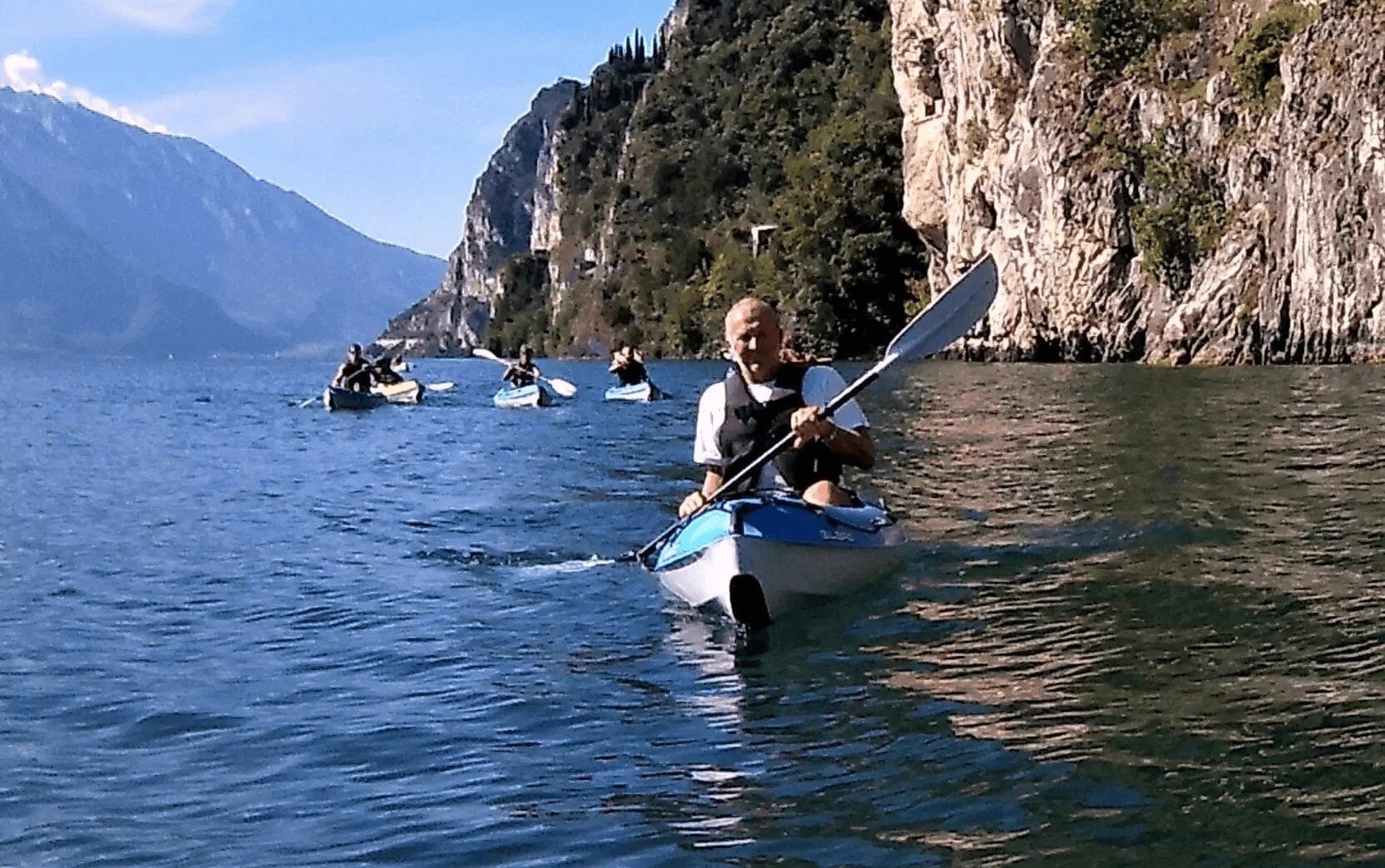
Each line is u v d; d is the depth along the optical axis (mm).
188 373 91875
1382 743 4625
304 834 4316
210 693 6047
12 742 5355
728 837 4137
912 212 69938
